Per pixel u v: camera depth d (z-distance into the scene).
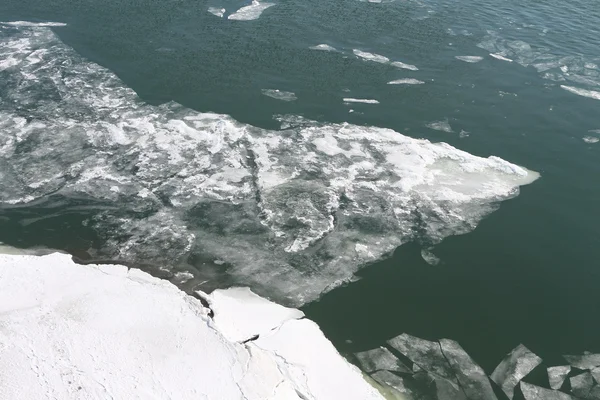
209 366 15.26
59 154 24.59
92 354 15.12
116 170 23.88
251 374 15.22
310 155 25.50
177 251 20.06
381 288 18.97
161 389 14.48
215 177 23.80
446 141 27.02
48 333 15.52
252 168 24.53
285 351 16.20
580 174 24.83
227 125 27.22
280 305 18.11
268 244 20.61
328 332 17.30
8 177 23.08
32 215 21.22
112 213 21.58
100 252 19.77
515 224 21.92
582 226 21.88
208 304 17.88
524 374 16.27
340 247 20.62
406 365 16.44
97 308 16.61
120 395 14.13
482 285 19.19
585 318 18.06
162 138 26.05
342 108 29.28
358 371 16.03
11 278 17.55
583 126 28.27
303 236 21.02
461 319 17.91
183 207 22.11
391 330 17.47
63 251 19.64
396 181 24.06
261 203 22.50
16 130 25.94
